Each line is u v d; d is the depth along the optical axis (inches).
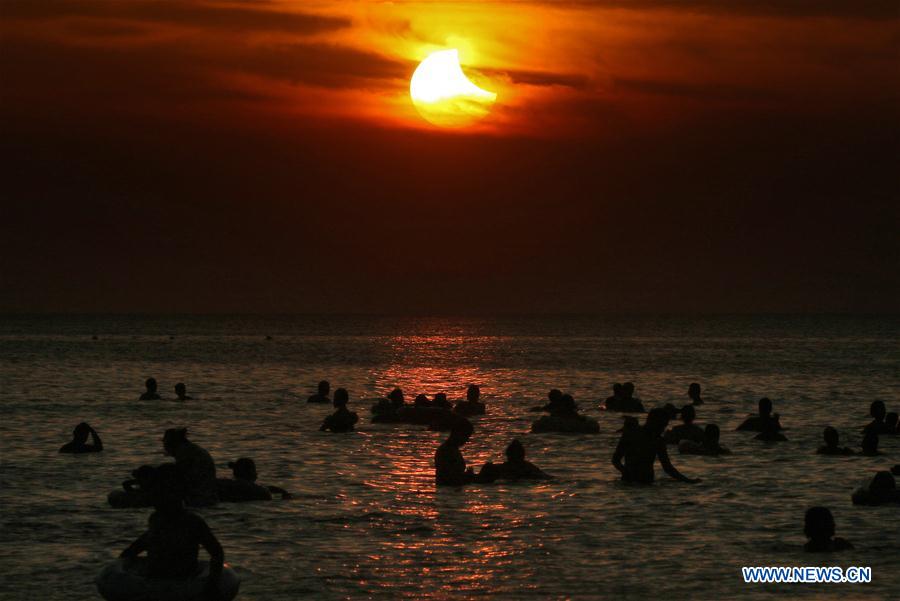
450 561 1378.0
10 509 1713.8
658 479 2046.0
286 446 2588.6
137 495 1739.7
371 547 1455.5
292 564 1362.0
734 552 1430.9
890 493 1759.4
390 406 3198.8
